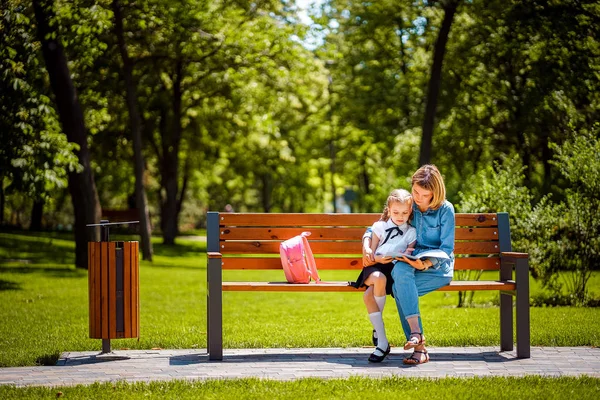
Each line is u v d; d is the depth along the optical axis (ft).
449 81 94.02
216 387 17.28
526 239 39.01
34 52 48.62
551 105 69.10
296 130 135.54
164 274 66.08
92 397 16.34
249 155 128.77
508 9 63.41
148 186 139.44
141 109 98.48
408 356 22.04
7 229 125.39
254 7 79.56
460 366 20.39
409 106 100.37
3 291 46.42
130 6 69.77
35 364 21.07
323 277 68.23
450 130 92.79
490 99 88.12
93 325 21.94
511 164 40.98
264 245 23.11
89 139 89.04
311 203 215.92
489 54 83.71
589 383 17.67
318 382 17.84
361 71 105.29
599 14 59.11
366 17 91.20
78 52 57.31
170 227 115.03
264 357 22.03
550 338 24.98
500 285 21.80
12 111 48.21
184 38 74.95
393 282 21.26
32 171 48.73
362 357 21.95
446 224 21.40
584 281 39.19
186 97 100.01
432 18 84.79
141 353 22.98
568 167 39.32
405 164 103.14
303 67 82.69
